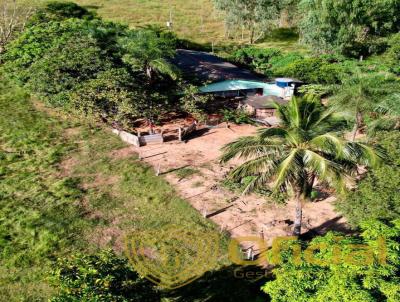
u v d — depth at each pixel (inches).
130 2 3065.9
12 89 1722.4
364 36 2406.5
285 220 1003.9
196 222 997.2
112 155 1300.4
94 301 544.7
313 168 739.4
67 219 997.2
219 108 1716.3
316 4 2267.5
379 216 709.3
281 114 837.2
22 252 894.4
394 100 1150.3
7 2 2598.4
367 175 816.3
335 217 1016.2
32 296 793.6
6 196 1080.2
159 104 1557.6
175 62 1893.5
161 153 1326.3
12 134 1395.2
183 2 3198.8
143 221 1001.5
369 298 517.0
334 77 1902.1
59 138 1391.5
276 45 2556.6
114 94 1381.6
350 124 1318.9
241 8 2476.6
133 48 1654.8
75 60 1519.4
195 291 807.1
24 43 1707.7
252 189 803.4
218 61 2059.5
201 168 1242.0
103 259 644.1
